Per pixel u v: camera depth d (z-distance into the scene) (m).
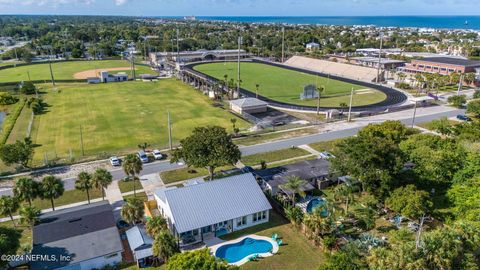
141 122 111.81
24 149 78.06
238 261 49.59
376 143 63.25
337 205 60.81
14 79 186.88
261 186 69.94
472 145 76.69
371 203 59.28
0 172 77.38
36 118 116.31
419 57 199.62
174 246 47.97
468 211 54.59
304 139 97.06
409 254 42.06
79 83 176.88
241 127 107.38
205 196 57.22
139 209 54.16
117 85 171.38
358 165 61.38
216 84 150.00
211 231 55.97
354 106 129.88
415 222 57.34
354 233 55.25
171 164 81.06
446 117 105.56
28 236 54.12
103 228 52.22
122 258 50.00
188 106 131.38
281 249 52.12
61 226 52.16
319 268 42.31
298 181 63.38
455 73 156.75
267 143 94.25
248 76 191.50
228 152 66.94
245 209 57.22
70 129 105.38
